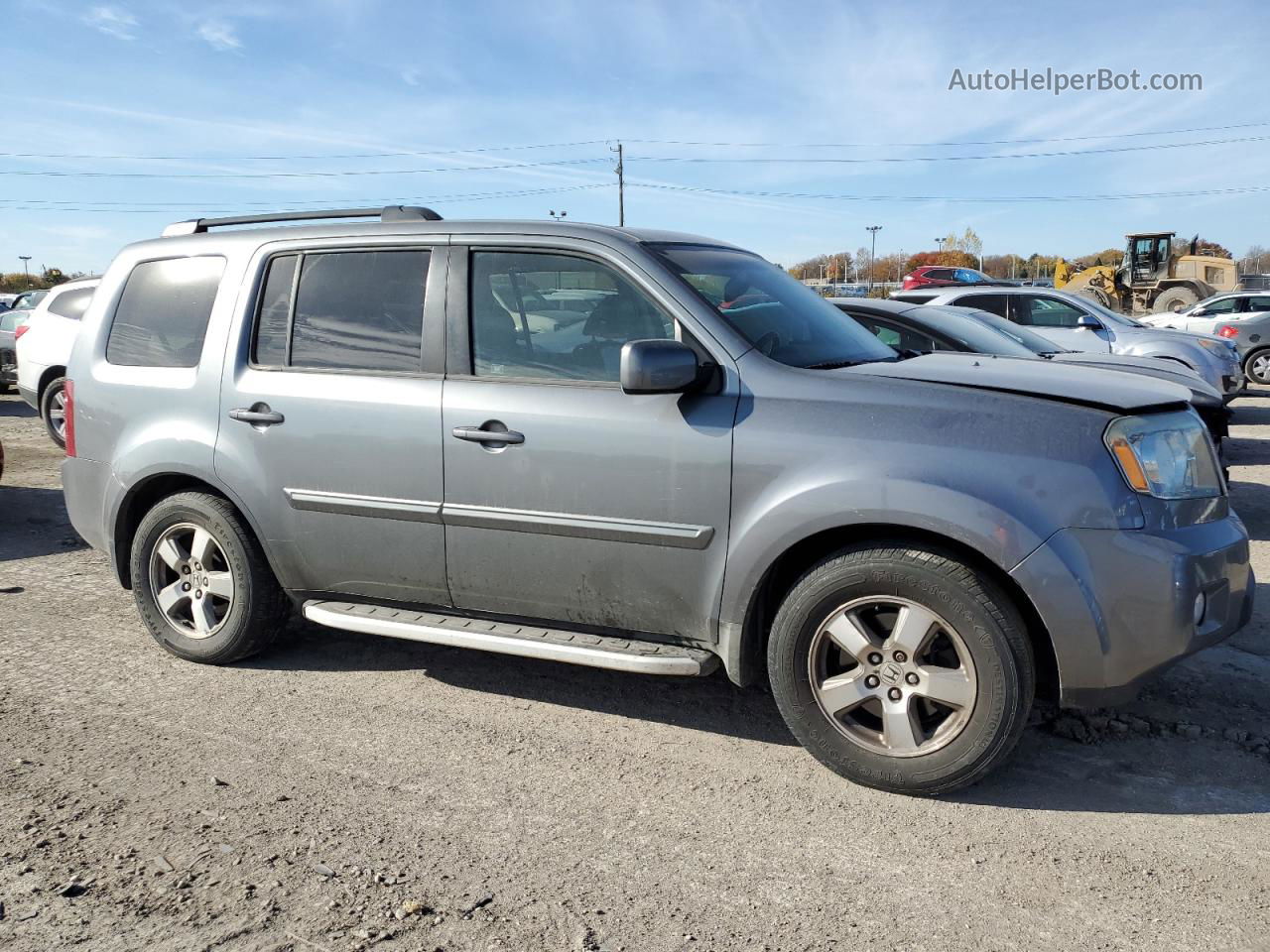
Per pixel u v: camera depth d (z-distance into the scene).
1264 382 19.53
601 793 3.44
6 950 2.57
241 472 4.30
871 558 3.34
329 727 3.97
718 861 3.02
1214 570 3.26
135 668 4.59
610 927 2.68
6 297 28.62
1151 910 2.77
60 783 3.48
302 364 4.24
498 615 4.00
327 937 2.63
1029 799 3.39
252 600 4.45
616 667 3.69
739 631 3.53
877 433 3.33
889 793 3.44
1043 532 3.13
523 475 3.77
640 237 3.94
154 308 4.65
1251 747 3.77
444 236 4.05
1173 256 34.47
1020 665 3.21
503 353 3.89
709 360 3.60
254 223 4.73
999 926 2.70
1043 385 3.44
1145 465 3.22
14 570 6.32
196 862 2.99
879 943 2.62
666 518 3.57
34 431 12.96
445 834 3.16
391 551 4.07
